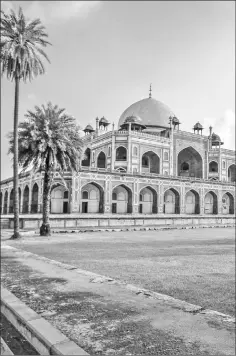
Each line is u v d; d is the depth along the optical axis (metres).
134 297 4.03
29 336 3.09
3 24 14.16
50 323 3.16
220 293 4.73
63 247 11.03
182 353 2.42
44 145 15.16
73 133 16.59
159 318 3.21
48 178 16.27
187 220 28.52
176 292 4.80
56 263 6.84
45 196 16.28
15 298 4.05
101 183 28.33
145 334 2.81
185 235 17.11
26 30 14.50
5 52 13.87
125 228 21.66
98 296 4.10
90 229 20.09
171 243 12.57
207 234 18.03
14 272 5.82
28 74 15.26
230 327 2.95
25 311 3.53
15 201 14.45
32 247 11.04
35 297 4.12
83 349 2.55
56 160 15.74
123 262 7.70
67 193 28.73
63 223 21.70
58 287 4.62
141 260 8.03
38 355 2.85
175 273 6.32
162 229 23.25
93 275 5.51
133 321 3.14
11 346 3.07
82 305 3.72
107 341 2.70
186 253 9.46
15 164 14.49
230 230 22.52
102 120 43.06
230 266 7.17
